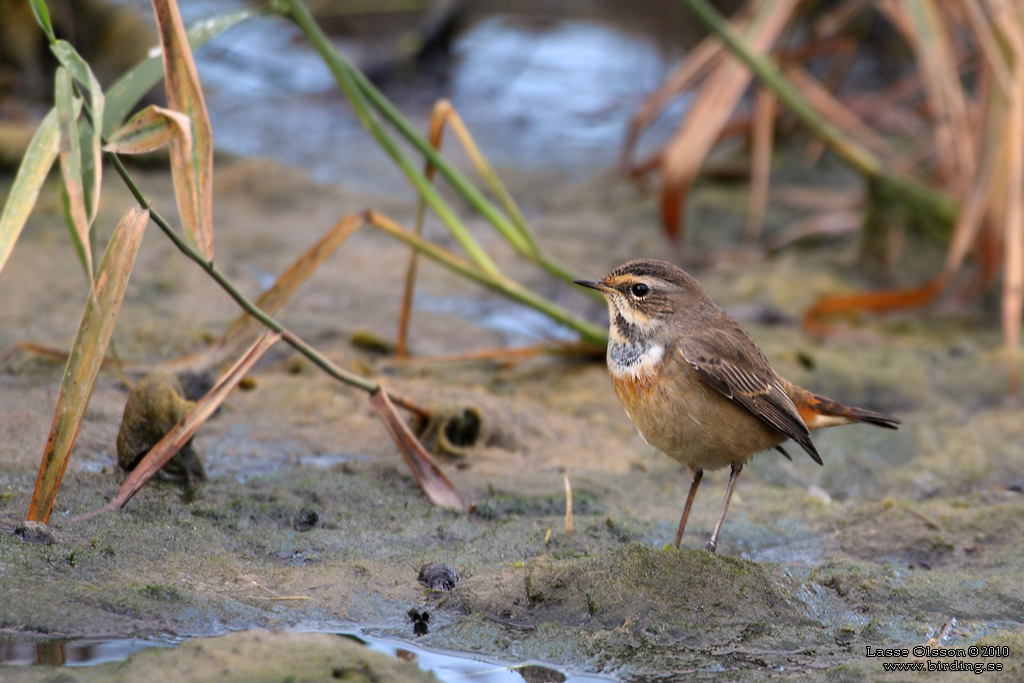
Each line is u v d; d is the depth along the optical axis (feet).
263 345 28.60
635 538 28.99
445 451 34.22
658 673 22.41
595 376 42.04
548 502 30.83
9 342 39.09
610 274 29.04
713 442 27.63
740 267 54.75
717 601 24.66
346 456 33.78
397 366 41.65
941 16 48.62
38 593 22.94
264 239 54.90
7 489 27.73
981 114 44.96
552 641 23.44
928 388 42.27
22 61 65.41
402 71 81.71
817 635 23.98
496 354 41.37
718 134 65.82
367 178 65.92
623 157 63.26
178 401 29.30
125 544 25.64
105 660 21.13
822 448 37.11
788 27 63.36
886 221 51.98
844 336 47.14
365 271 52.90
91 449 30.99
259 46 83.15
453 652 22.94
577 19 91.40
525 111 78.74
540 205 63.52
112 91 28.99
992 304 51.16
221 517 27.81
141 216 25.72
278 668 20.30
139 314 43.50
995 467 36.42
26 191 23.98
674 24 84.23
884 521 30.32
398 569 26.30
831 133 51.11
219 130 70.54
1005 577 27.22
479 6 89.71
